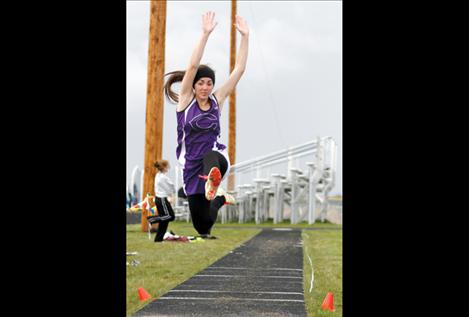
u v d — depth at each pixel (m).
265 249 18.84
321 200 37.03
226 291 11.59
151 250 18.25
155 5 26.17
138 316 9.56
